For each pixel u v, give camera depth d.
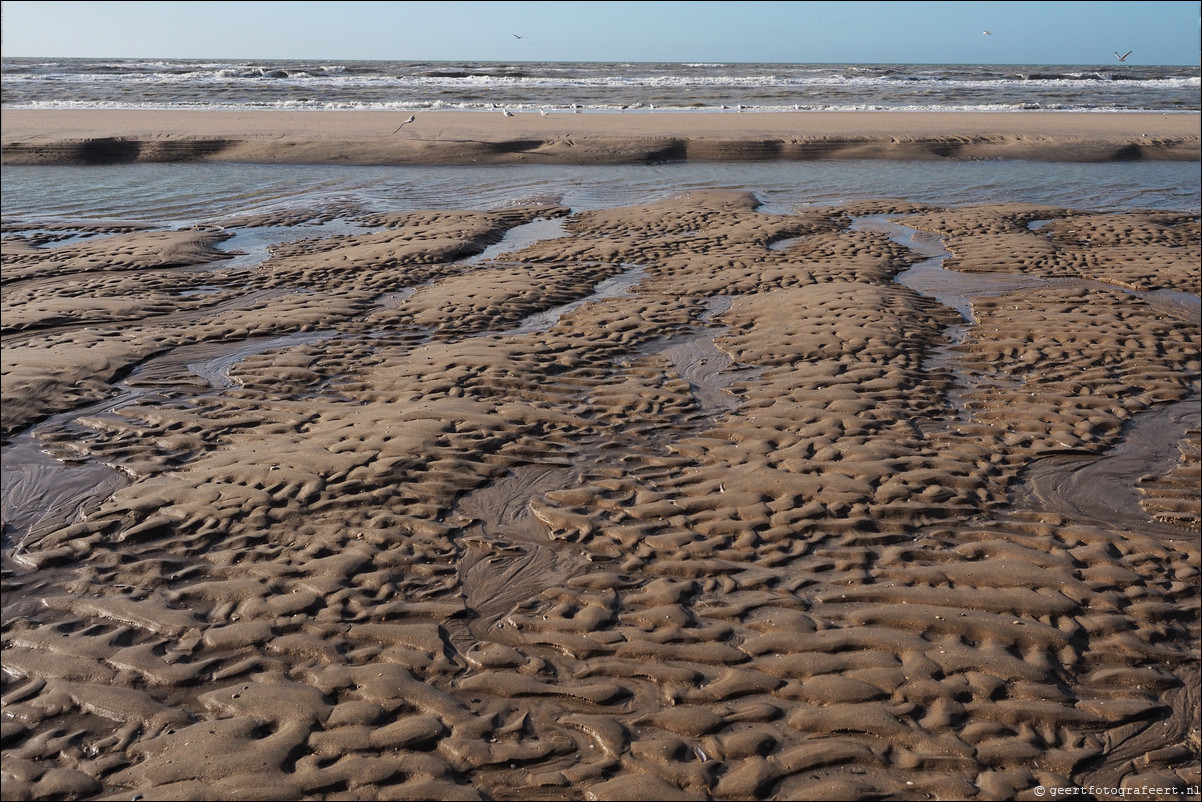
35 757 3.18
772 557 4.52
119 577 4.36
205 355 7.70
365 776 3.08
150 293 9.60
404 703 3.45
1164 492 5.30
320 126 22.00
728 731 3.31
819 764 3.15
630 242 12.17
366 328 8.42
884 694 3.49
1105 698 3.51
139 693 3.52
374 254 11.28
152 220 13.72
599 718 3.39
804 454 5.62
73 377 6.98
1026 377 7.11
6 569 4.48
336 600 4.15
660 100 30.72
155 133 20.19
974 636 3.85
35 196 15.36
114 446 5.85
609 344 7.88
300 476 5.30
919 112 27.03
